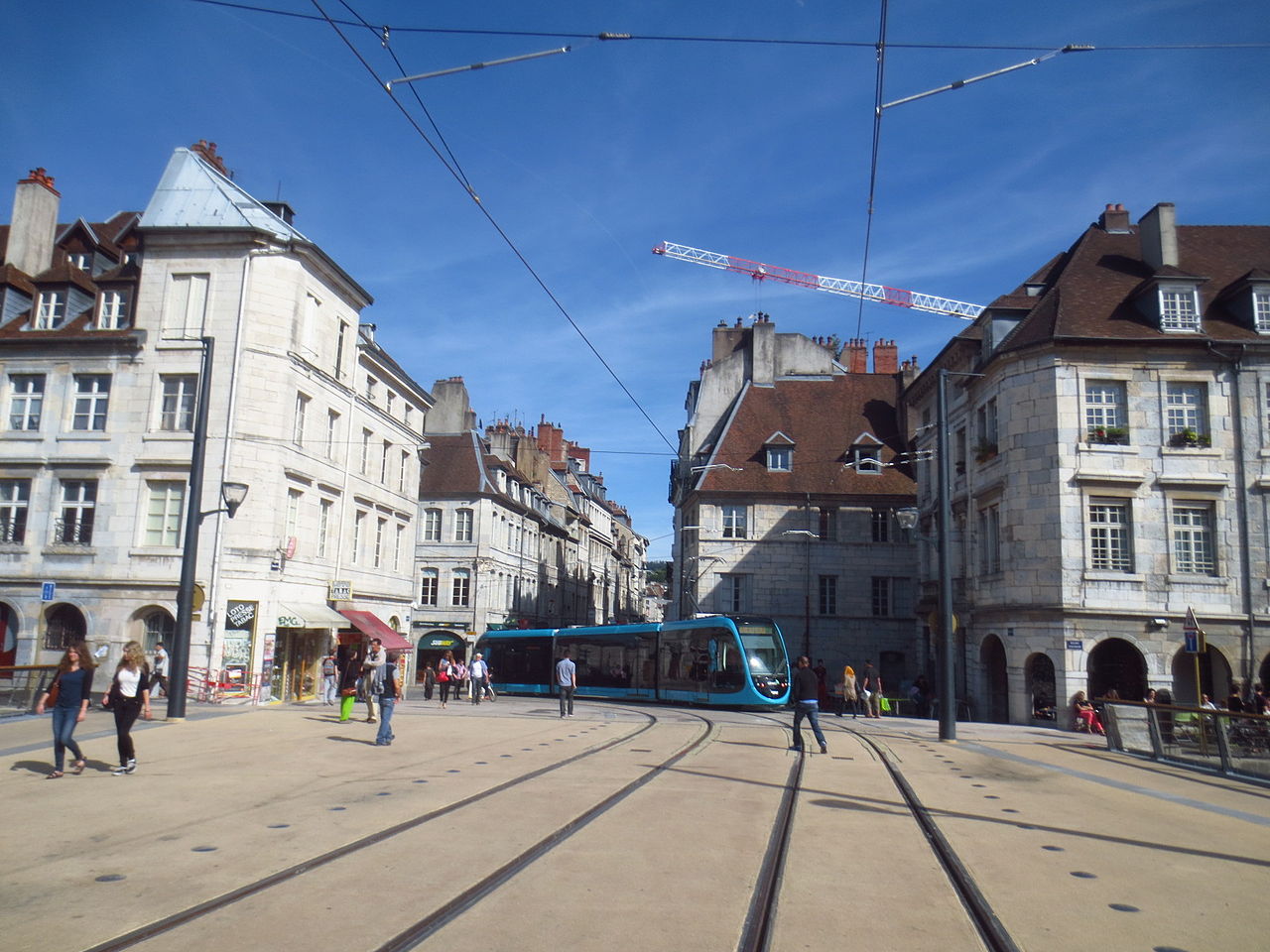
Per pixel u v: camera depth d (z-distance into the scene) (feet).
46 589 83.71
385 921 19.52
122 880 22.68
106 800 33.42
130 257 104.32
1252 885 24.66
